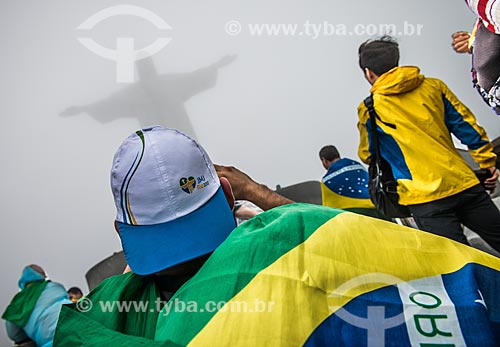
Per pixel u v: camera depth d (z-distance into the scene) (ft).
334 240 2.38
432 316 2.19
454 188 7.03
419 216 7.25
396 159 7.36
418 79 7.24
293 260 2.29
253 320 2.11
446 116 7.43
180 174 2.69
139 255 2.68
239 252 2.36
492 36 3.43
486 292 2.33
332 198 9.64
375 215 9.30
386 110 7.25
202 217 2.69
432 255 2.43
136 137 2.77
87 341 2.26
